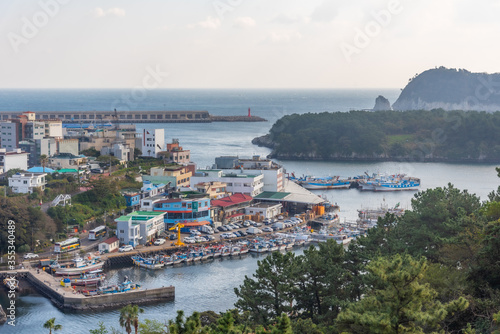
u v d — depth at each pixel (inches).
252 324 3307.1
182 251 6225.4
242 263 5974.4
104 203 7416.3
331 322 3383.4
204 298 4916.3
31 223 6013.8
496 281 3014.3
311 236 6919.3
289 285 3548.2
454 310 2470.5
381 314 2273.6
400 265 2437.3
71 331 4274.1
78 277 5339.6
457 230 3745.1
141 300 4862.2
